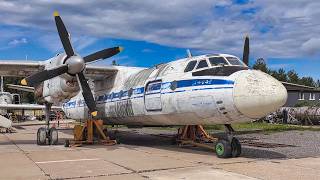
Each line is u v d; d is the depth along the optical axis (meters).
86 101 14.46
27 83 13.61
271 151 12.62
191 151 12.84
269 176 7.97
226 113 10.64
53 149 13.55
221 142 10.98
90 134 15.15
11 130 25.48
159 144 15.70
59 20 14.52
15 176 8.07
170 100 12.38
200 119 11.75
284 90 10.18
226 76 10.74
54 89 14.98
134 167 9.23
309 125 33.81
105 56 15.57
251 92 9.93
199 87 11.26
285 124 34.69
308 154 11.88
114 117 16.80
